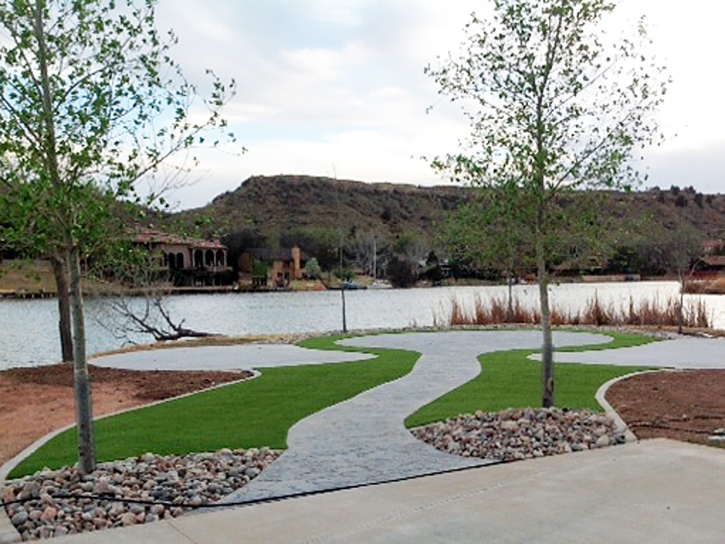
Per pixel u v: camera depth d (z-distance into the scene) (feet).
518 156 24.13
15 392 38.01
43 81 18.15
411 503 16.25
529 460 20.12
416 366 42.50
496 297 107.55
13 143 17.21
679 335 62.59
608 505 15.29
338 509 15.94
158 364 48.16
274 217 258.37
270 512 15.89
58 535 15.47
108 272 55.52
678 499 15.60
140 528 15.07
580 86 24.80
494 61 25.41
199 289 180.65
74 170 18.21
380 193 291.17
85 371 19.74
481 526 14.25
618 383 33.53
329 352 52.95
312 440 23.67
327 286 199.82
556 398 29.76
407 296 160.25
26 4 17.74
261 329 91.66
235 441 23.62
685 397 29.60
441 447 22.34
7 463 21.91
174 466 20.51
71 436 25.02
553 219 24.79
